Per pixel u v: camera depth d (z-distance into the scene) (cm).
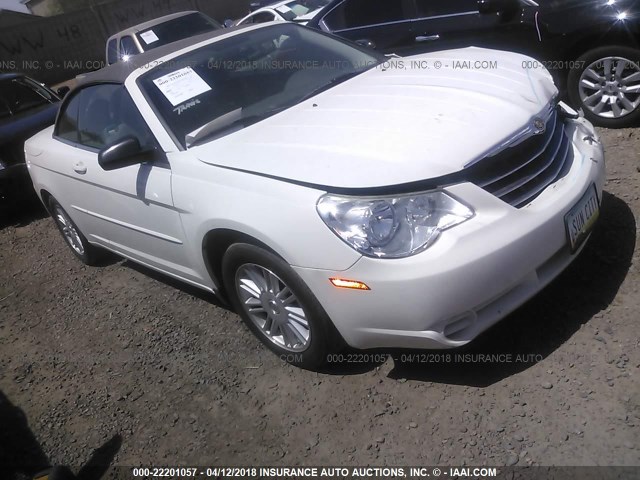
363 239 249
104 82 394
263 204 275
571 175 294
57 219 516
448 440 254
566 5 499
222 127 331
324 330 281
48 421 331
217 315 385
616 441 235
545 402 259
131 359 365
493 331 306
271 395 305
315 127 302
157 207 337
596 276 321
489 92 304
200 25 1132
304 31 425
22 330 440
